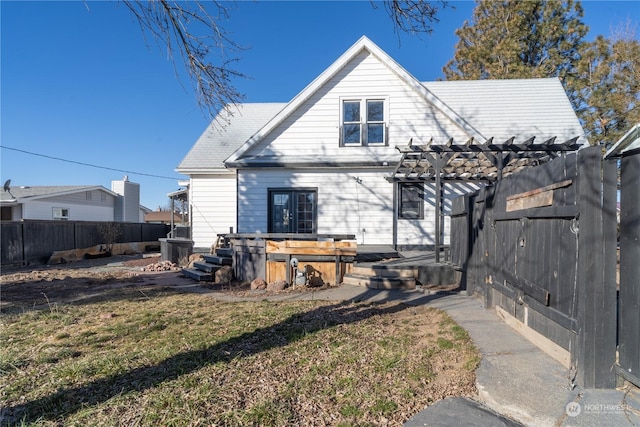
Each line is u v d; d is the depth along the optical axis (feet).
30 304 21.68
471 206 21.45
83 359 12.68
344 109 38.40
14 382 11.02
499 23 70.49
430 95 36.81
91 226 57.41
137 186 104.83
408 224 37.68
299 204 38.50
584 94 55.21
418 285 25.11
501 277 16.20
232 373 11.23
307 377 10.84
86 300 22.71
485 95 44.91
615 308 9.41
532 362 11.18
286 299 22.09
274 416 8.78
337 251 26.68
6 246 43.37
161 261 45.78
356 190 38.01
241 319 17.29
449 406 9.11
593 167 9.50
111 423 8.64
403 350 12.83
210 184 43.42
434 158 28.37
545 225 11.92
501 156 26.45
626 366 9.14
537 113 41.57
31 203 72.79
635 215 9.00
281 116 38.06
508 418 8.59
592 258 9.49
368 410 9.04
